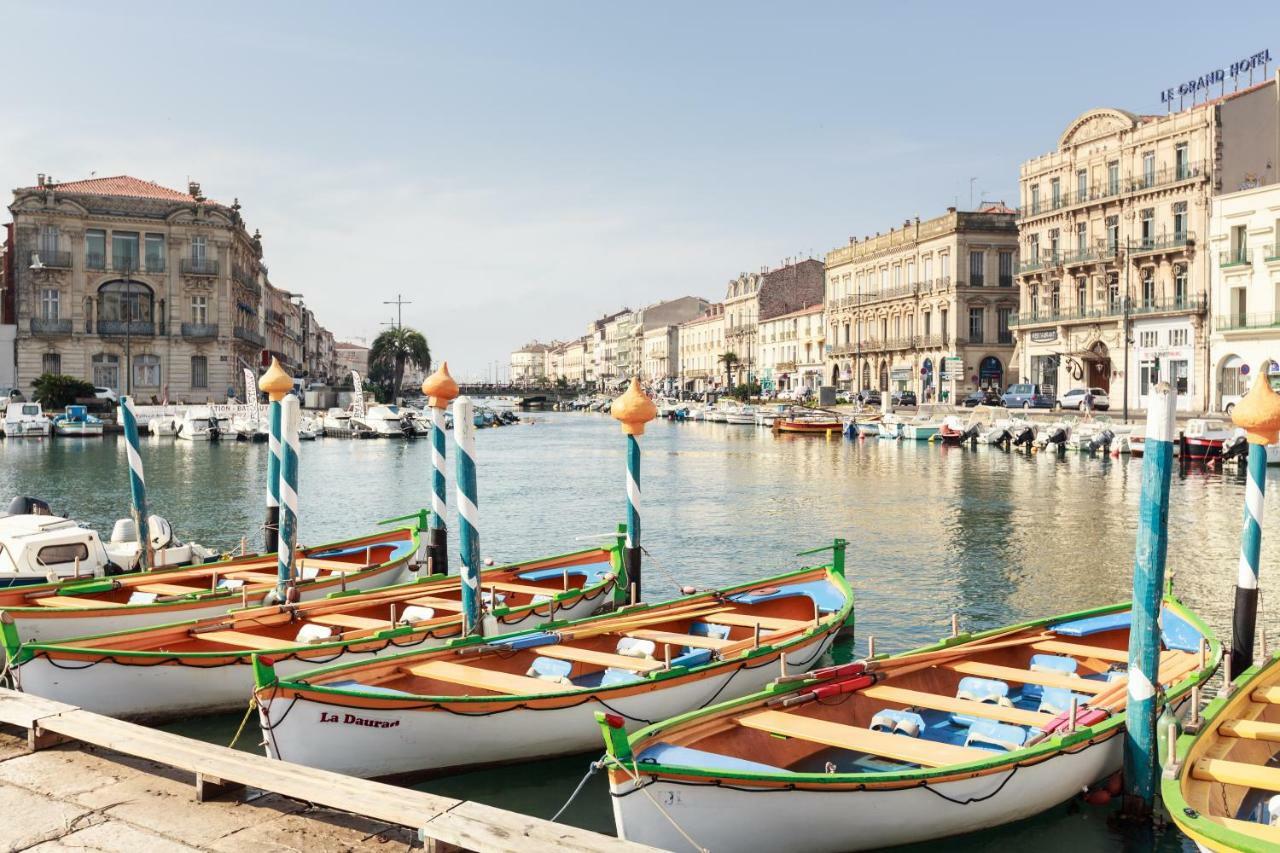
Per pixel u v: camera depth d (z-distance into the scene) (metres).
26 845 7.48
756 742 9.72
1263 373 12.14
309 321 156.62
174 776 8.84
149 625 14.43
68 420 67.25
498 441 78.81
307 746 9.91
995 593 20.97
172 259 79.50
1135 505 35.00
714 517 32.88
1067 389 73.62
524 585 17.55
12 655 11.34
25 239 75.62
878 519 32.06
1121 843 9.47
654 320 178.88
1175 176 63.47
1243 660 12.38
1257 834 7.55
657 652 13.48
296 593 16.28
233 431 67.06
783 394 112.56
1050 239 75.06
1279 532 28.36
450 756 10.55
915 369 91.56
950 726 10.98
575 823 10.02
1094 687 11.01
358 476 47.94
